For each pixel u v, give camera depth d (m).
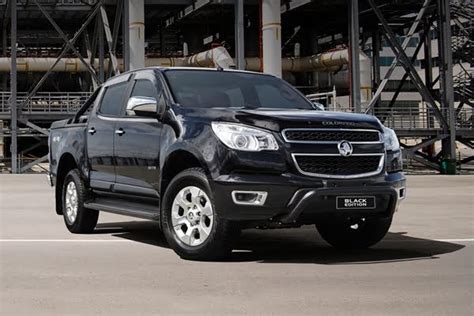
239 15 44.50
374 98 47.09
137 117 10.63
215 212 8.74
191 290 7.24
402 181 9.45
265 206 8.50
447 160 46.34
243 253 9.89
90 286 7.50
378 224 9.92
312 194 8.47
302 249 10.37
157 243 11.09
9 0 54.12
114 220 15.23
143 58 46.41
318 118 8.88
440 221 14.89
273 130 8.63
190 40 61.88
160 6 55.41
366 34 64.12
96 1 55.91
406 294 6.98
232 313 6.22
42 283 7.69
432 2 51.62
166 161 9.52
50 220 15.36
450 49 48.41
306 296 6.91
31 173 45.97
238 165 8.58
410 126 50.00
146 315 6.18
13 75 47.19
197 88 10.47
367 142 9.04
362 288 7.29
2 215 16.67
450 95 48.50
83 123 12.43
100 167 11.64
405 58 48.19
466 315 6.09
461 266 8.68
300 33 61.56
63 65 57.44
